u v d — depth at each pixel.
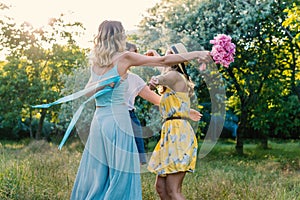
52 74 15.86
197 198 5.12
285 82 12.40
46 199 4.98
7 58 15.93
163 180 4.06
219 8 10.60
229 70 12.08
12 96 15.96
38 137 16.30
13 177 5.45
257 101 12.76
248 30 11.09
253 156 12.53
